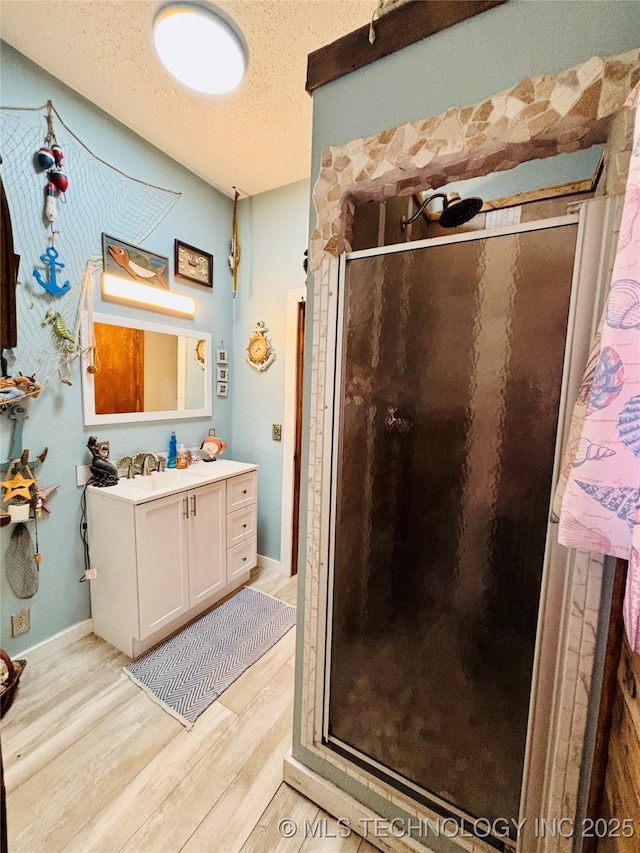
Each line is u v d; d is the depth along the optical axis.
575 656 0.77
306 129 1.93
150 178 2.08
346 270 1.00
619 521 0.57
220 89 1.65
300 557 1.15
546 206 1.35
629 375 0.55
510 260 0.80
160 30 1.38
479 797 0.92
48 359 1.70
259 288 2.64
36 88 1.57
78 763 1.28
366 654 1.05
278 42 1.42
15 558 1.65
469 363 0.86
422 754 0.99
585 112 0.71
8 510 1.57
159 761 1.29
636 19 0.66
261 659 1.82
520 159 0.84
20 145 1.54
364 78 0.93
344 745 1.11
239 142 2.05
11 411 1.59
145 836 1.08
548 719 0.82
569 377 0.74
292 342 2.51
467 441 0.87
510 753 0.88
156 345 2.23
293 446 2.59
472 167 0.88
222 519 2.23
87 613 1.95
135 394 2.13
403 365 0.94
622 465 0.56
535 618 0.82
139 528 1.72
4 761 1.28
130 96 1.73
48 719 1.45
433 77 0.84
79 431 1.86
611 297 0.56
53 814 1.12
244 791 1.20
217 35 1.39
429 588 0.94
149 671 1.71
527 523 0.81
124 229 1.99
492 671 0.88
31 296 1.62
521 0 0.74
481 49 0.79
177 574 1.94
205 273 2.50
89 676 1.67
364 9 1.29
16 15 1.35
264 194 2.56
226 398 2.77
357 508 1.03
